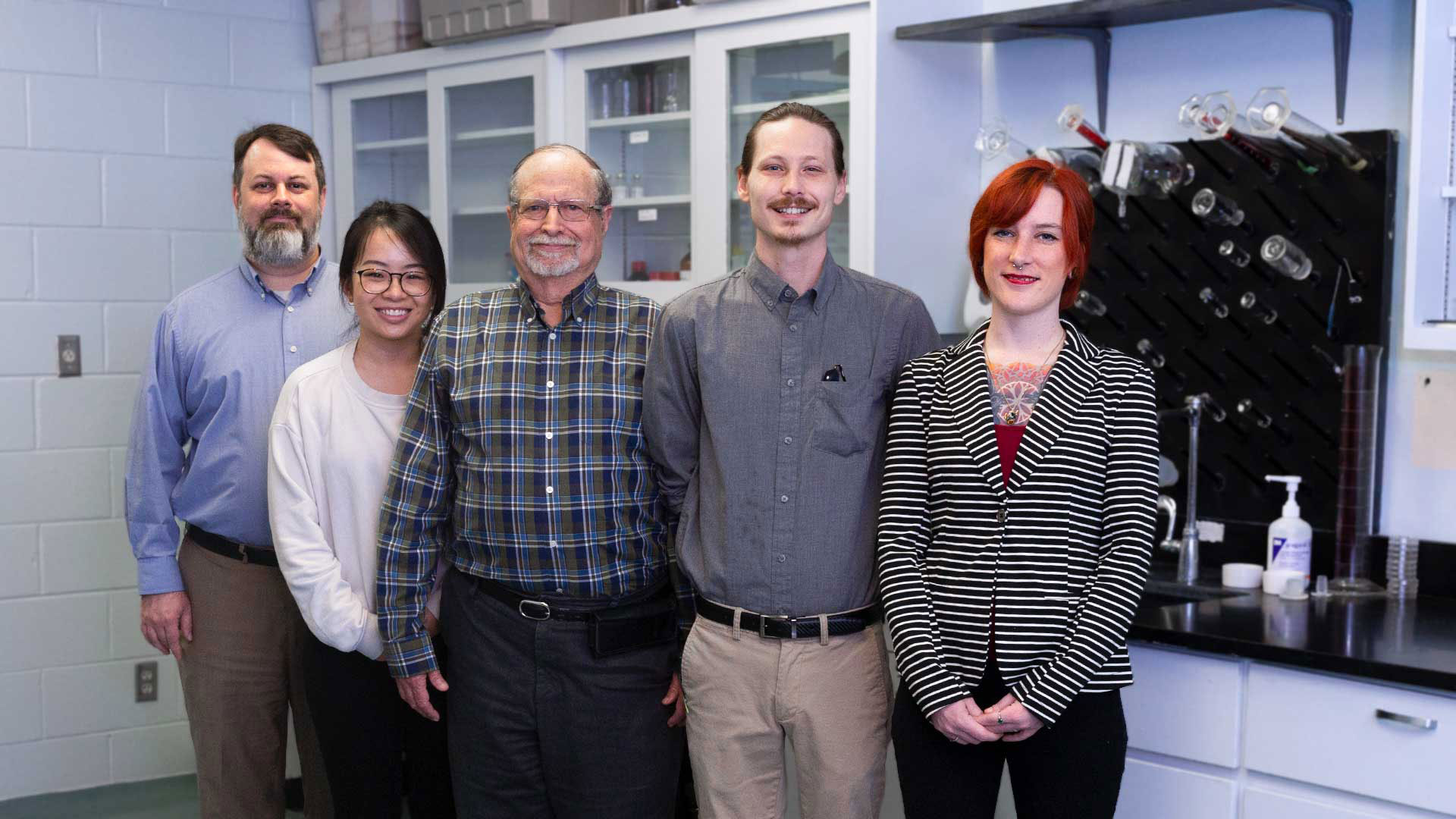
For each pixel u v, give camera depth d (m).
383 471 2.38
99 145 3.81
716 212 3.21
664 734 2.33
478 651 2.29
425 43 3.97
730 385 2.15
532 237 2.23
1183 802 2.21
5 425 3.70
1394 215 2.55
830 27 2.92
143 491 2.67
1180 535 2.86
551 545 2.23
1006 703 1.91
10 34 3.66
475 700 2.30
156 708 3.95
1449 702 1.93
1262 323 2.70
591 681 2.25
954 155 3.02
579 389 2.25
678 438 2.24
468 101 3.84
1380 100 2.54
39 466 3.75
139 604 3.90
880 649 2.18
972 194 3.07
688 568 2.21
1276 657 2.08
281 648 2.67
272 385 2.66
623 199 3.51
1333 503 2.63
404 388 2.43
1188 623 2.24
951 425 2.01
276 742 2.73
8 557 3.72
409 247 2.35
